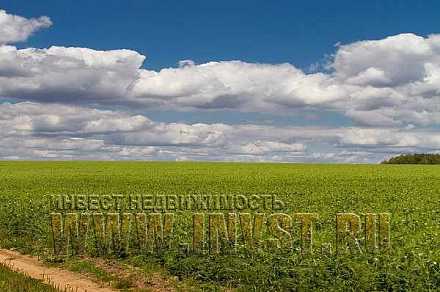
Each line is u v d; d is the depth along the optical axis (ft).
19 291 52.49
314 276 58.23
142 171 297.74
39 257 79.15
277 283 57.72
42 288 54.34
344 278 57.41
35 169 325.42
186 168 341.41
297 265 62.03
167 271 66.69
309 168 349.20
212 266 64.75
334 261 62.34
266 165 407.03
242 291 57.36
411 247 69.62
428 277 55.77
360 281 55.47
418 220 95.45
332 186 181.06
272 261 64.18
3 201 131.54
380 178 230.48
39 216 107.24
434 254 65.05
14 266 73.77
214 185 185.78
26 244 86.79
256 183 196.24
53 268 72.69
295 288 56.34
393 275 55.77
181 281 63.26
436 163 522.06
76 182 204.23
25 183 199.82
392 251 67.46
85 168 339.36
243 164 431.84
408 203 125.08
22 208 118.11
